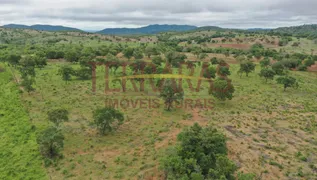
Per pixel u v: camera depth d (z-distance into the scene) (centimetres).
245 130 4556
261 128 4675
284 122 5016
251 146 3894
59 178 3133
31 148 3806
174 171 2816
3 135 4225
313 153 3756
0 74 8519
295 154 3691
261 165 3362
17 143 3969
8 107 5462
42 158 3562
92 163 3456
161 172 3192
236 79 9056
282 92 7438
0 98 6106
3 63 10600
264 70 8625
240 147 3838
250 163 3394
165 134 4366
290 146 3969
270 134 4409
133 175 3180
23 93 6531
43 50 13238
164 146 3894
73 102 5988
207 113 5462
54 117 4278
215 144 3141
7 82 7569
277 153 3719
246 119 5138
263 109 5822
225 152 3175
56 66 10681
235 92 7231
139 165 3400
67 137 4209
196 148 3059
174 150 3272
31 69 8112
